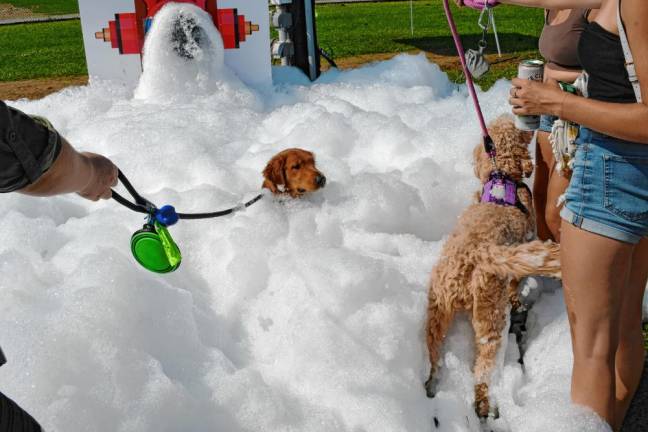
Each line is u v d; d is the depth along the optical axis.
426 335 3.35
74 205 4.61
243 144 5.39
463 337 3.46
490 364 3.25
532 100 2.54
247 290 3.66
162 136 5.24
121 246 3.81
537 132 4.02
